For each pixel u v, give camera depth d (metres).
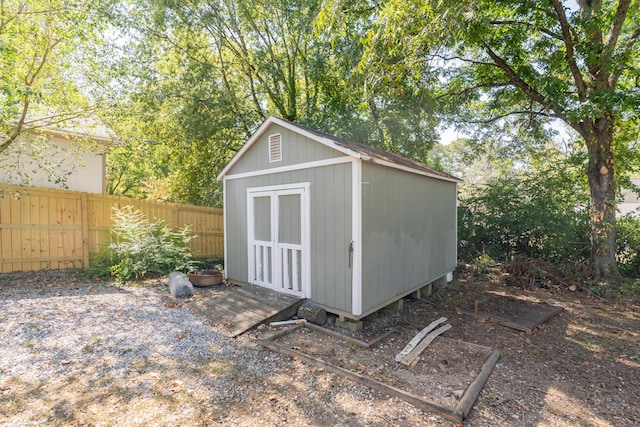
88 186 9.05
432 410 2.70
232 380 3.14
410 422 2.57
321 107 12.73
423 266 6.41
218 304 5.24
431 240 6.75
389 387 2.97
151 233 7.46
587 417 2.78
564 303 6.27
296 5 10.89
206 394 2.88
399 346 4.15
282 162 5.61
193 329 4.37
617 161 8.06
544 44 7.45
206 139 10.77
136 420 2.49
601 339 4.56
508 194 9.56
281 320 4.85
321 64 10.93
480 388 3.10
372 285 4.82
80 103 7.39
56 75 7.08
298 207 5.37
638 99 6.04
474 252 10.00
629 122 8.00
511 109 10.20
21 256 6.68
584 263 8.04
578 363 3.84
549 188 9.16
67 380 3.02
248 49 12.12
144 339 3.98
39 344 3.71
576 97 7.04
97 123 7.96
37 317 4.48
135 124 9.50
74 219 7.32
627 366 3.78
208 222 9.66
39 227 6.88
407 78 8.18
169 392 2.89
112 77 7.56
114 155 9.66
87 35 6.86
